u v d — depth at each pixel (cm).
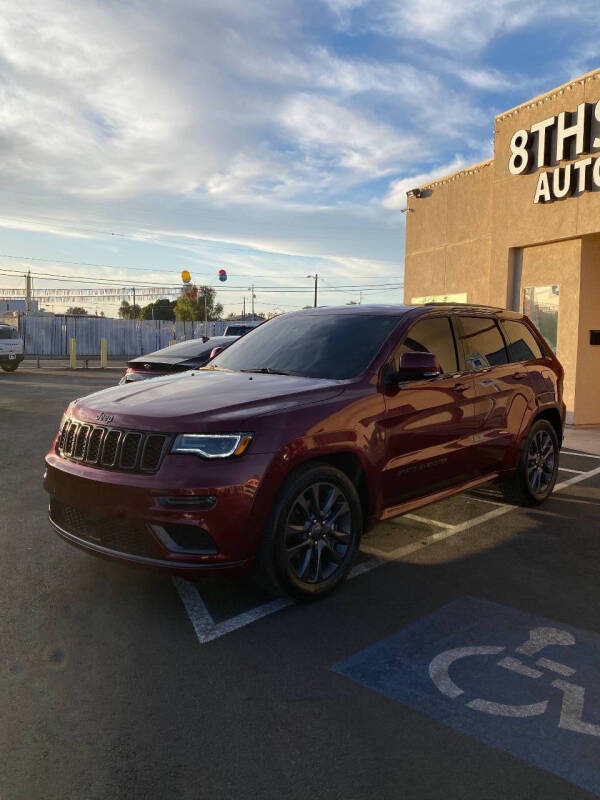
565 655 318
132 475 338
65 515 379
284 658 313
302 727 259
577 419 1057
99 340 3788
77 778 229
